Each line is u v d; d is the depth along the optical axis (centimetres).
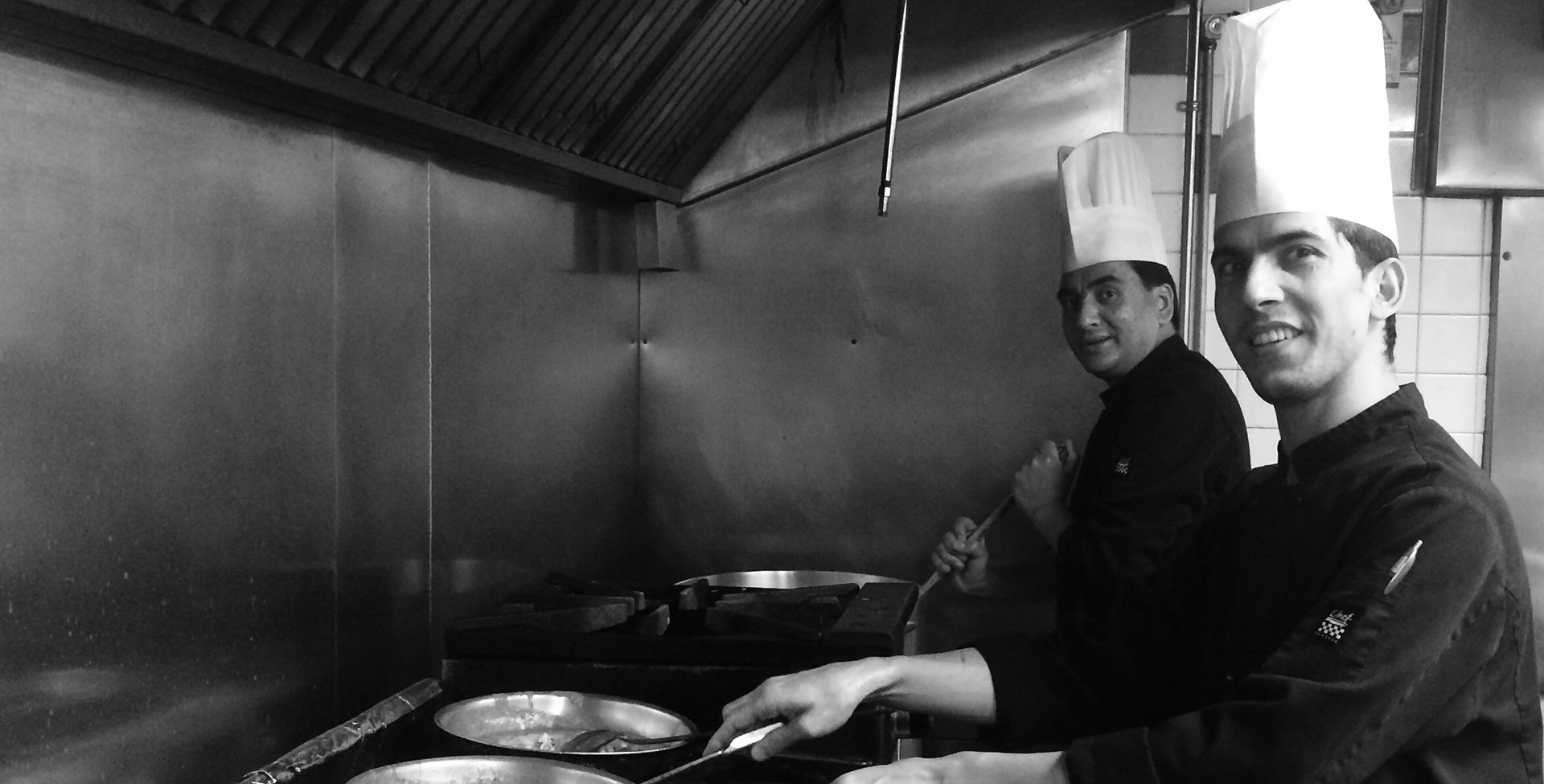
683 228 284
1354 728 91
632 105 222
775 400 282
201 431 143
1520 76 296
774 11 239
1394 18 303
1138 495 210
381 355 181
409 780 121
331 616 170
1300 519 108
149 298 134
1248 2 293
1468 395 310
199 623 143
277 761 123
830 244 277
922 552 276
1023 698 135
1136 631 135
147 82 134
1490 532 93
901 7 195
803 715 125
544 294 235
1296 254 105
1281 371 107
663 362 286
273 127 156
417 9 153
